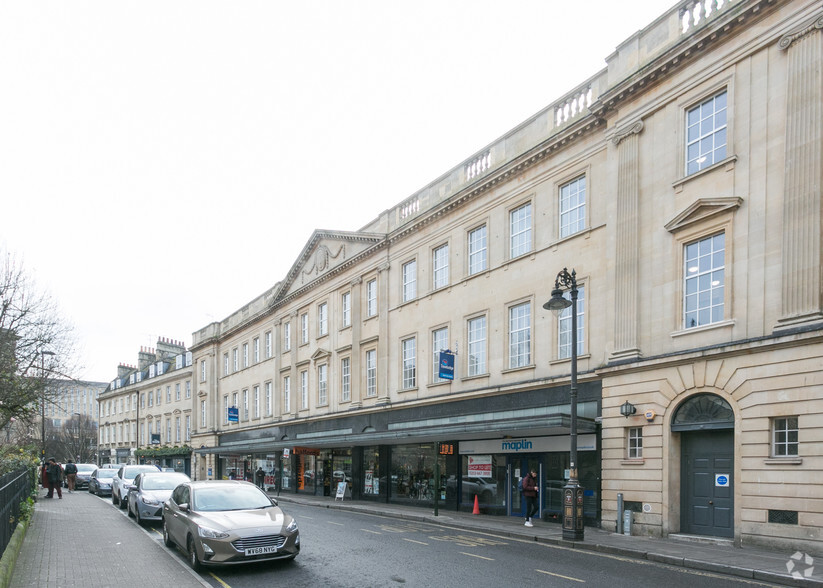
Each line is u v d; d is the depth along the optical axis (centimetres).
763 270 1383
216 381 5191
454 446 2325
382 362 2889
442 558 1196
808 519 1223
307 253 3756
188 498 1223
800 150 1323
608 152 1833
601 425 1738
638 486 1595
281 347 4100
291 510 2383
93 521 1808
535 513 1964
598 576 1030
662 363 1562
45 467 2745
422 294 2675
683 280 1583
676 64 1630
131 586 945
